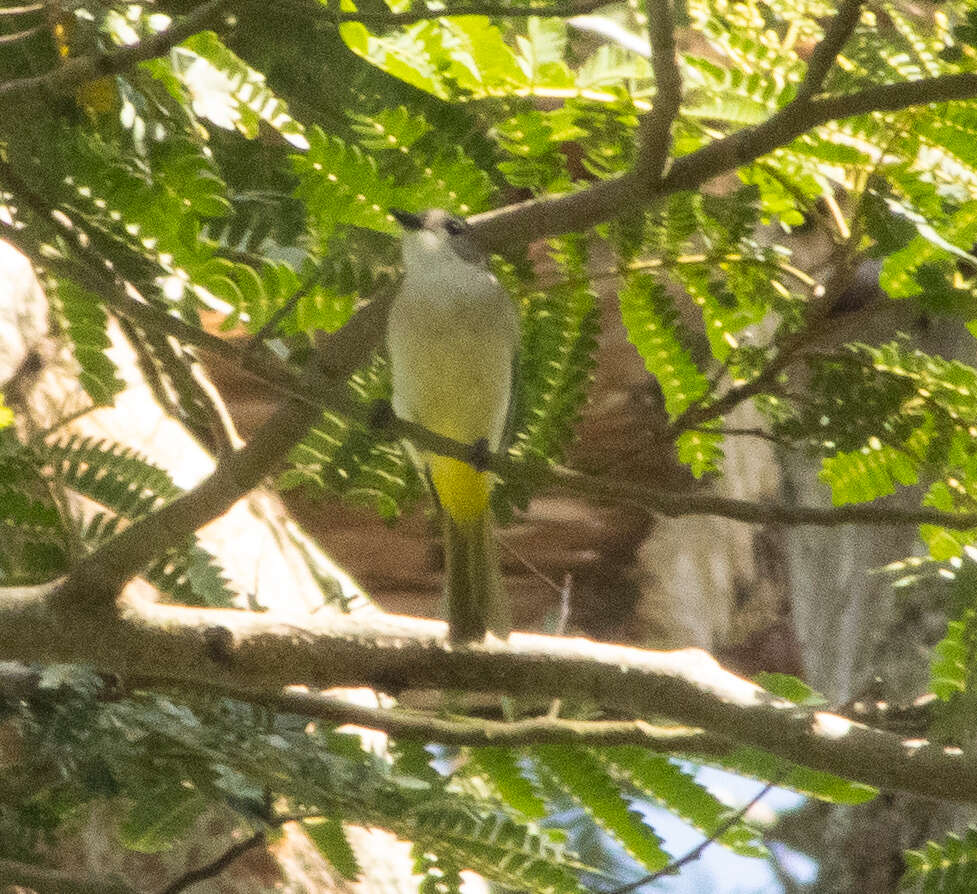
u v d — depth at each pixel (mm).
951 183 4398
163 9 4164
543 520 11102
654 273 4832
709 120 4777
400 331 5340
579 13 3582
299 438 4105
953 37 4449
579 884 4473
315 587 7465
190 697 4762
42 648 4465
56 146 3920
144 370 4516
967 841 4445
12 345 7234
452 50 4234
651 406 9789
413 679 4809
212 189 3846
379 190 4211
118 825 5203
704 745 4805
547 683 4828
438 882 4523
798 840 9406
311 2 3949
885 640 7727
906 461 4957
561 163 4492
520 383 4930
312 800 4504
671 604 11367
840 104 3811
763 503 4281
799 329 4691
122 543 4355
